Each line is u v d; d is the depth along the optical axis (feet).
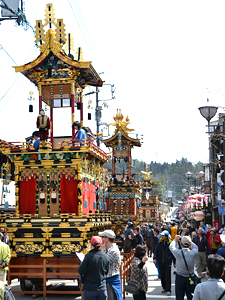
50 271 45.27
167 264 45.55
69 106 52.44
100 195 58.18
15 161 48.26
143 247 31.81
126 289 30.81
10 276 44.06
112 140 117.70
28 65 50.93
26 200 48.03
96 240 28.45
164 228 65.57
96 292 27.55
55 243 45.01
